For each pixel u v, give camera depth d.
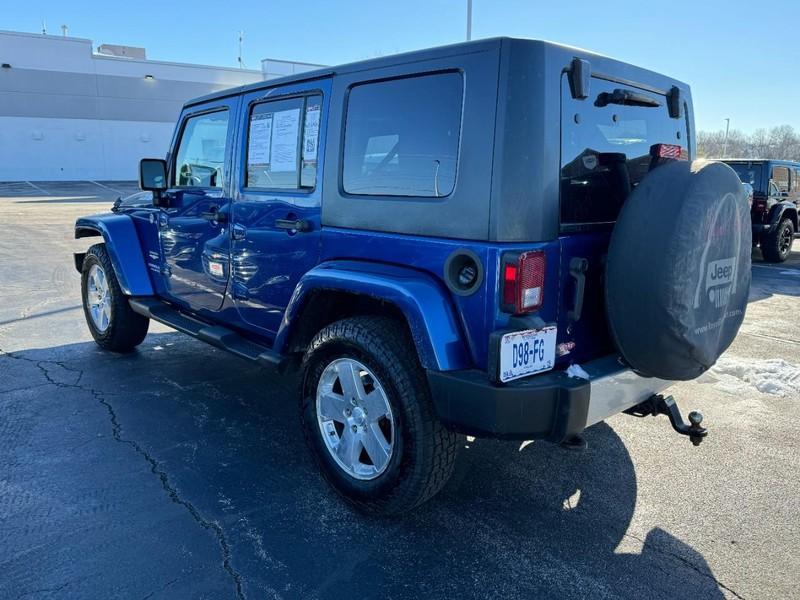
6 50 35.06
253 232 3.53
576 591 2.38
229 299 3.86
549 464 3.43
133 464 3.33
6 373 4.75
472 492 3.12
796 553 2.64
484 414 2.30
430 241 2.52
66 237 13.11
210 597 2.30
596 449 3.62
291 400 4.30
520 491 3.13
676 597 2.36
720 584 2.44
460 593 2.36
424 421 2.54
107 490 3.05
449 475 2.67
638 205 2.41
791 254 13.09
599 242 2.66
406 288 2.48
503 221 2.30
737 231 2.59
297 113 3.21
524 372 2.33
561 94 2.43
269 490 3.09
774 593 2.39
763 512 2.96
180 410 4.08
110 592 2.32
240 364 5.07
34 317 6.50
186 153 4.25
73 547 2.58
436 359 2.38
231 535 2.70
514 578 2.45
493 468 3.37
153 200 4.44
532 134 2.31
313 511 2.91
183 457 3.42
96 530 2.71
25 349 5.40
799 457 3.53
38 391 4.38
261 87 3.46
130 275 4.75
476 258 2.35
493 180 2.30
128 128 39.53
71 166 38.31
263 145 3.45
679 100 3.37
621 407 2.69
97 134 38.72
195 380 4.66
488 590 2.38
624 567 2.54
